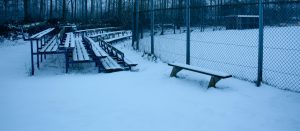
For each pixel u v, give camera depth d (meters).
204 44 20.11
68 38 13.62
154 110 5.59
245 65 10.77
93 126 4.80
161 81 8.04
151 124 4.86
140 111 5.54
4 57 13.94
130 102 6.15
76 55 10.62
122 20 37.84
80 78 8.79
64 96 6.73
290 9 13.13
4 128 4.78
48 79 8.79
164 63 11.30
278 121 4.89
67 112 5.57
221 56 13.65
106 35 25.42
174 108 5.69
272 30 28.58
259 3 6.97
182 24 31.95
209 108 5.62
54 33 24.62
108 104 6.04
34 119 5.20
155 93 6.84
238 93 6.54
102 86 7.66
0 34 24.89
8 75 9.63
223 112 5.38
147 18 21.34
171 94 6.71
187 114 5.33
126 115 5.33
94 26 37.75
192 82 7.74
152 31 12.88
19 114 5.50
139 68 10.36
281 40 20.73
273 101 5.93
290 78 8.12
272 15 14.40
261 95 6.35
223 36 27.34
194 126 4.75
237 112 5.37
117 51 11.80
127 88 7.40
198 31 34.47
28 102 6.30
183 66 8.02
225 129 4.61
